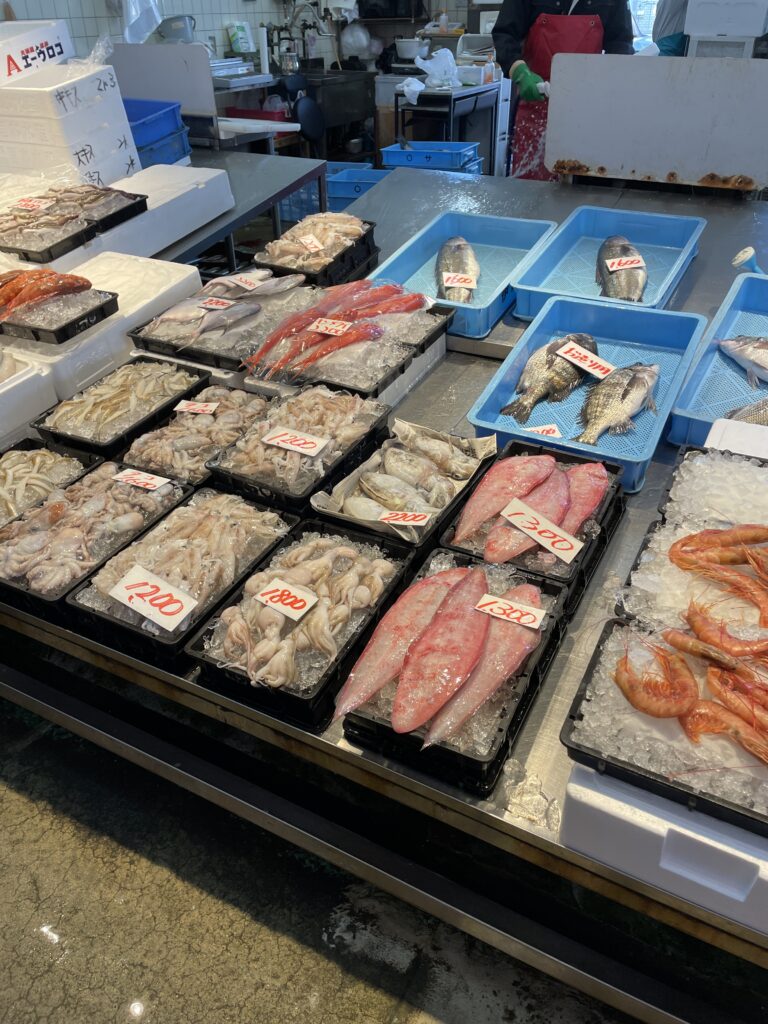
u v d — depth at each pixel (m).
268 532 1.47
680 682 1.04
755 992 1.24
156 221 2.50
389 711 1.17
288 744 1.30
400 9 6.55
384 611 1.33
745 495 1.37
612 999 1.28
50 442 1.80
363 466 1.58
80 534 1.50
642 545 1.32
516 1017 1.51
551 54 4.30
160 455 1.67
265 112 5.58
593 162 2.90
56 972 1.60
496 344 2.11
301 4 6.23
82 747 2.04
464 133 6.08
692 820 1.00
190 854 1.79
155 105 3.20
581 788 1.04
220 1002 1.55
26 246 2.19
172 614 1.31
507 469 1.49
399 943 1.62
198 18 5.51
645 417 1.86
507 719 1.12
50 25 2.76
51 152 2.52
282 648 1.22
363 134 6.64
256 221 4.89
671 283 2.22
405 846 1.45
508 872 1.38
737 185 2.75
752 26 3.50
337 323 1.91
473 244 2.70
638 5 6.62
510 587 1.32
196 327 2.00
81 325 1.94
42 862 1.79
